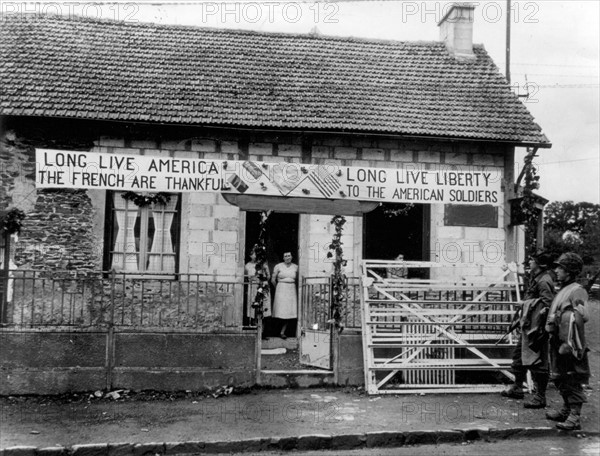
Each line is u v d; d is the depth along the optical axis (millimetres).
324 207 10531
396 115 13641
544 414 9023
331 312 10742
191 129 12883
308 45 15867
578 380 8383
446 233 13508
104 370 9922
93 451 7465
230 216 12977
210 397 9883
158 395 9891
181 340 10117
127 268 12648
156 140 12828
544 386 9383
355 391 10305
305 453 7688
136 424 8391
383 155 13484
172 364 10078
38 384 9734
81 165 9891
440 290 11086
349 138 13391
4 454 7324
